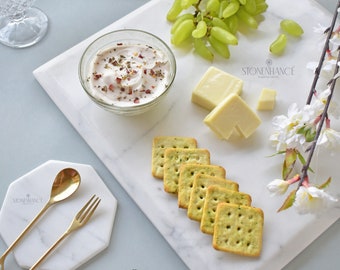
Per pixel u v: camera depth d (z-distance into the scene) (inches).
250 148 25.8
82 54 27.2
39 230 24.0
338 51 26.1
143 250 23.9
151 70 26.2
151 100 25.4
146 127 26.4
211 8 28.3
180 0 28.6
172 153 24.9
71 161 26.0
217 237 22.9
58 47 29.5
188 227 23.9
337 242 24.0
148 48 26.7
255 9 28.7
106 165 25.6
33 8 30.6
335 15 25.2
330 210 24.3
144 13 29.9
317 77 24.8
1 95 27.9
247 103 27.1
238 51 28.6
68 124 27.1
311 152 22.8
